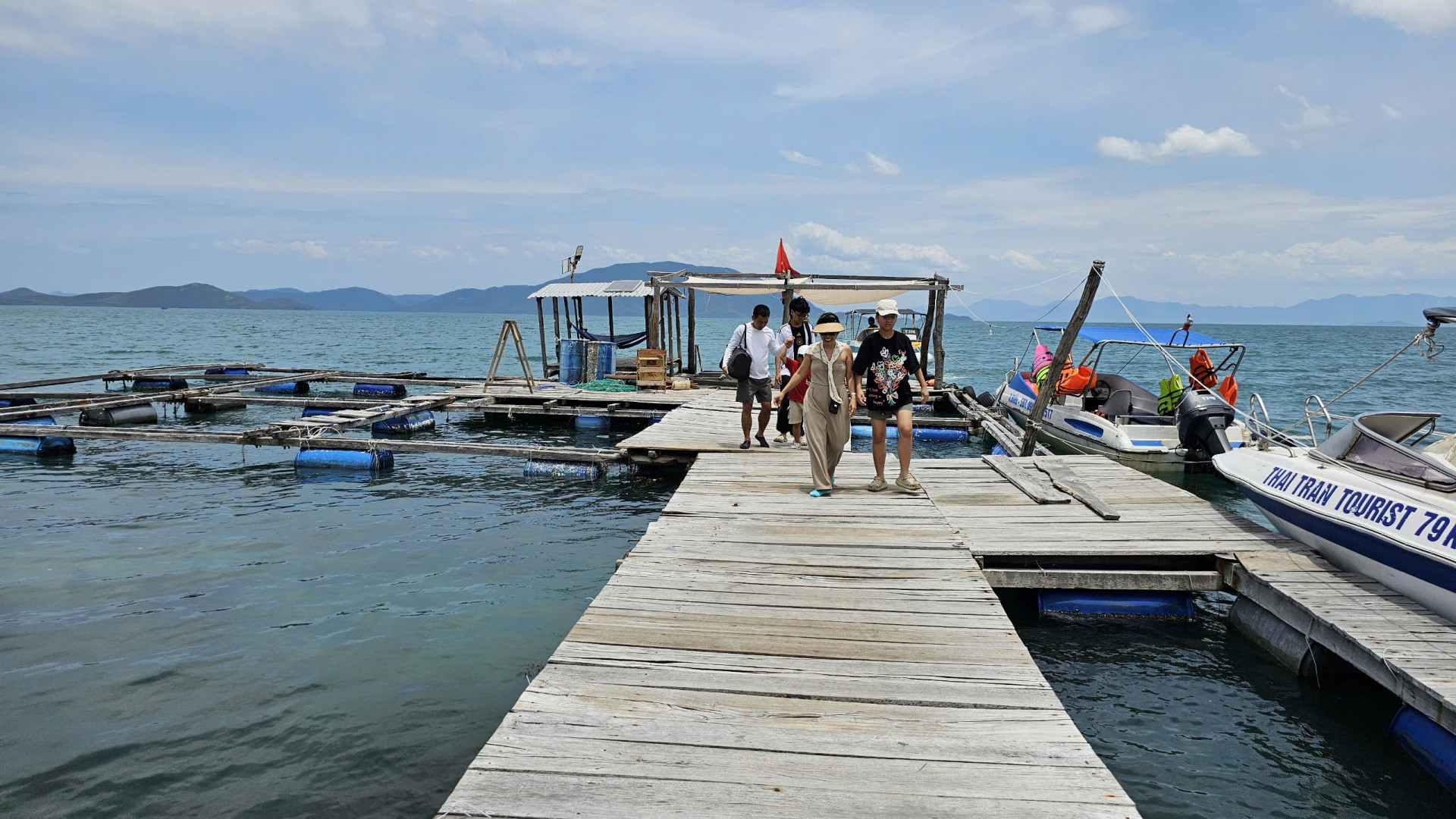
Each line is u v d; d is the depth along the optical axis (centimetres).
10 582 700
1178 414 1262
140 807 392
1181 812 407
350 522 909
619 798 308
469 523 911
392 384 2162
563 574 739
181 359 4019
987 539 684
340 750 445
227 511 955
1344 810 411
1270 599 584
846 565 599
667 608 508
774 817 298
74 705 487
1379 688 543
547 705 379
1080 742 353
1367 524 571
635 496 1049
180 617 627
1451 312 616
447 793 408
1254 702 522
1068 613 663
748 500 801
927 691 400
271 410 1936
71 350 4666
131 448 1380
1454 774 421
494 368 1839
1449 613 515
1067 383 1542
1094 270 1121
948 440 1588
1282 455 735
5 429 1288
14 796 398
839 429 811
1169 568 674
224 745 447
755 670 420
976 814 301
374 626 614
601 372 2091
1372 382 3077
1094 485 894
